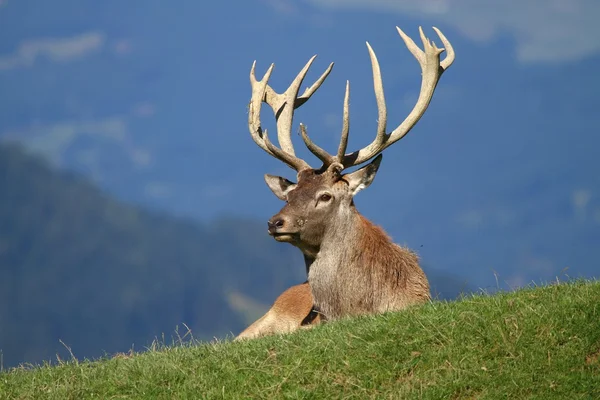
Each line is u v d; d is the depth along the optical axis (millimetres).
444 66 29641
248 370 22453
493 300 24109
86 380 23328
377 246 27688
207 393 21859
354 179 27844
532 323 22578
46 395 22875
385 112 28625
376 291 27422
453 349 22172
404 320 23656
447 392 21047
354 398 21234
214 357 23391
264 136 28516
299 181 28016
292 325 29812
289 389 21703
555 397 20656
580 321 22438
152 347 26000
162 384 22594
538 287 25188
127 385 22781
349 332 23453
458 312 23547
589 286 24312
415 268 28234
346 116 27703
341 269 27500
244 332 30453
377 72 28766
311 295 28484
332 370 22125
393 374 21812
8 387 23766
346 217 27641
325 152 27938
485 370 21484
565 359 21516
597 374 21141
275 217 27359
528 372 21344
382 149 28812
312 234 27469
